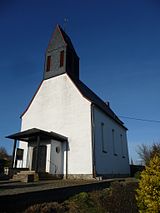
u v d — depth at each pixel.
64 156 18.34
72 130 18.73
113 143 23.00
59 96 20.69
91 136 17.59
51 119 20.34
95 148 17.75
